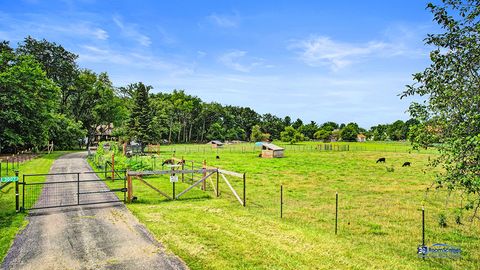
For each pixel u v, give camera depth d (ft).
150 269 24.75
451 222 42.88
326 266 26.16
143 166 89.81
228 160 145.38
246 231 34.78
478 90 21.35
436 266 27.76
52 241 30.81
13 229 34.01
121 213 41.86
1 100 115.34
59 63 198.29
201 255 27.58
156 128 209.36
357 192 65.57
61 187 60.13
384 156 173.47
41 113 129.18
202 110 408.67
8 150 149.18
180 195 53.47
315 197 59.72
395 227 40.16
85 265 25.38
